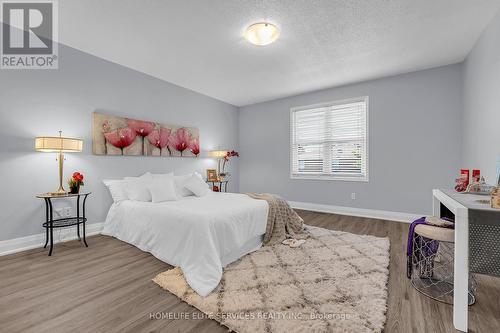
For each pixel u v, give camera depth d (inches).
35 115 108.2
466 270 53.8
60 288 71.7
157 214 97.7
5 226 100.0
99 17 94.7
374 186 165.0
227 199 120.4
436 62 136.1
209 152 197.9
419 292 69.5
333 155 183.3
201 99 195.0
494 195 56.0
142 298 66.6
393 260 92.2
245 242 96.4
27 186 105.7
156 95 159.5
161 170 162.1
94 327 54.6
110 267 86.4
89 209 126.0
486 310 61.6
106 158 133.1
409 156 152.4
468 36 108.2
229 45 116.6
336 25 99.3
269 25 98.0
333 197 182.5
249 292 68.3
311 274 79.0
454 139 138.7
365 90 166.9
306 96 194.1
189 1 84.7
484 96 102.3
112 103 135.9
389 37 109.1
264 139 220.1
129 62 136.7
